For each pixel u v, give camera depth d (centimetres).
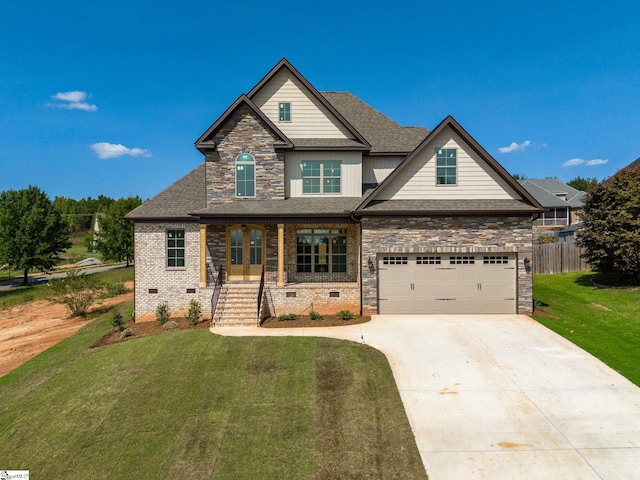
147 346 1275
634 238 1870
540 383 971
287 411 867
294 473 681
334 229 1809
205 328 1457
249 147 1742
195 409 888
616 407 859
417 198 1622
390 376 1014
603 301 1778
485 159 1605
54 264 3772
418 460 702
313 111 1803
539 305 1730
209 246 1750
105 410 904
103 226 4550
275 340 1274
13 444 812
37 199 3719
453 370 1046
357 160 1789
